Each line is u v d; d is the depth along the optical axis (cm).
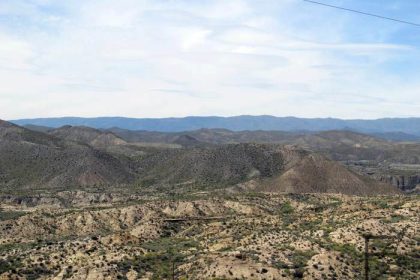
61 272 12750
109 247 15425
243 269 10681
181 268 11931
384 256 11331
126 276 12112
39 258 14462
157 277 11712
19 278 12975
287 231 14512
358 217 15012
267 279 10325
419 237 12419
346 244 12256
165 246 15450
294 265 11012
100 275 12044
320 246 12150
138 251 14375
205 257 12012
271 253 11725
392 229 13050
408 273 10469
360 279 10238
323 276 10388
